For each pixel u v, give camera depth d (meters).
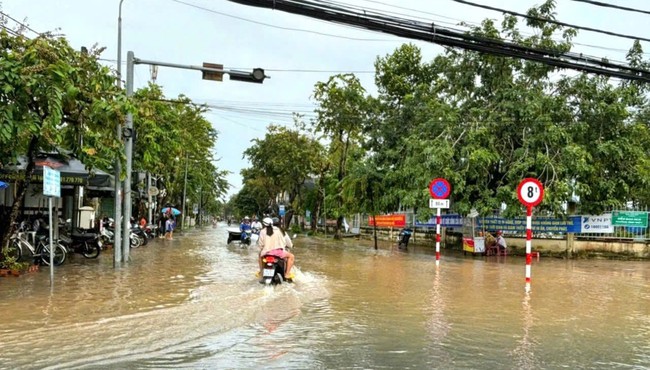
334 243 31.75
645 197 23.33
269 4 10.09
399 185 24.91
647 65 20.33
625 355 6.36
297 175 47.62
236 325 7.48
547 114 20.38
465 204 21.02
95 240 16.77
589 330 7.70
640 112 27.36
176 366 5.56
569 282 13.41
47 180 10.58
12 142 11.75
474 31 20.84
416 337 7.02
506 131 21.53
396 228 33.97
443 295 10.60
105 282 11.48
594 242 21.67
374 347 6.46
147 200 35.09
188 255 19.30
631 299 10.82
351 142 35.41
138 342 6.44
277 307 8.93
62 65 10.99
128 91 15.44
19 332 6.82
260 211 75.50
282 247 11.81
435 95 25.48
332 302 9.55
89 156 13.06
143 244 24.69
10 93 10.52
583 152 19.50
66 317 7.74
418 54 29.61
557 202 19.19
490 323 8.01
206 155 49.53
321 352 6.20
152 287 10.80
